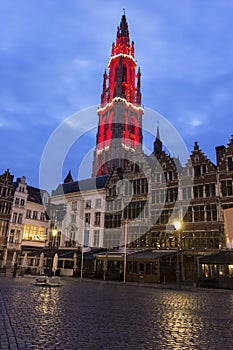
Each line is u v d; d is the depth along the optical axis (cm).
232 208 3181
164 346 686
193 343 724
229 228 3161
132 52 10856
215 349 680
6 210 4941
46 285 2369
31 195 5572
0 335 727
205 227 3347
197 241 3369
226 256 2834
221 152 3550
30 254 4641
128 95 9675
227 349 683
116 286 2666
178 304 1488
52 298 1526
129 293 2005
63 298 1545
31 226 5284
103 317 1034
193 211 3494
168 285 2872
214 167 3488
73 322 923
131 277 3431
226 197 3291
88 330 823
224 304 1539
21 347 635
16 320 915
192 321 1017
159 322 977
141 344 696
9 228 4912
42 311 1104
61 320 947
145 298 1719
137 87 10138
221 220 3250
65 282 2966
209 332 852
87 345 673
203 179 3522
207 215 3375
